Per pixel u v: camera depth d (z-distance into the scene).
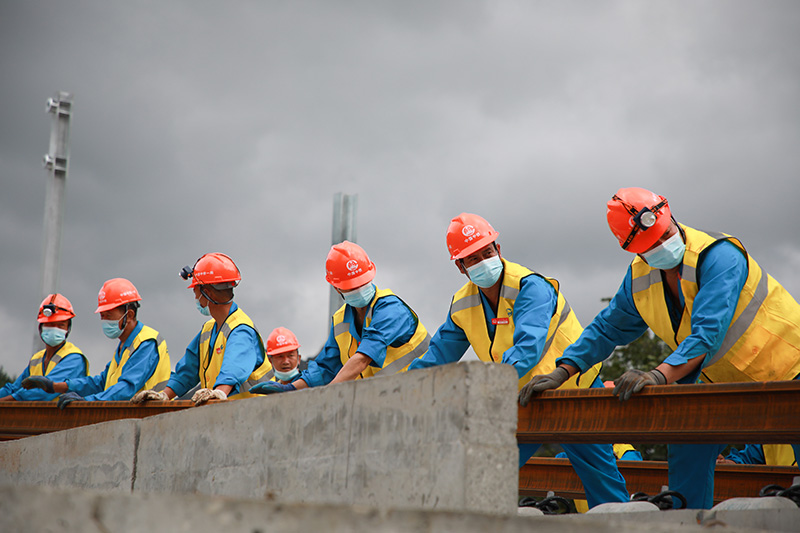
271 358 10.01
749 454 7.43
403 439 2.91
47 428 7.25
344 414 3.21
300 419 3.43
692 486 5.16
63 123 14.73
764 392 3.70
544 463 7.57
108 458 4.73
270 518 1.94
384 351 6.22
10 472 5.76
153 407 6.44
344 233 12.20
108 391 7.57
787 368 4.84
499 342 5.74
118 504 1.98
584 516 3.36
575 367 5.09
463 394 2.69
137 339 7.91
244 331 6.96
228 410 3.88
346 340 6.69
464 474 2.63
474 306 5.88
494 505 2.67
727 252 4.69
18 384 9.33
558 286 5.71
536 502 5.62
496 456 2.70
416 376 2.90
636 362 14.37
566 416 4.52
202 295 7.13
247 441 3.72
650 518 3.22
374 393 3.08
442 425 2.76
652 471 7.15
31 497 2.00
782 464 6.82
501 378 2.75
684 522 3.14
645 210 4.69
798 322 4.90
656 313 5.02
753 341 4.83
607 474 5.71
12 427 7.50
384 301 6.40
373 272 6.43
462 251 5.65
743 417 3.77
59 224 14.38
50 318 9.06
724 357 4.89
